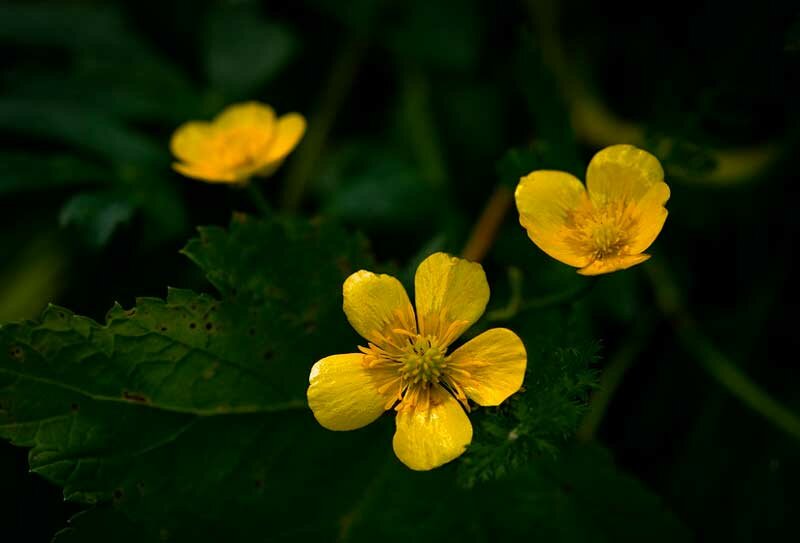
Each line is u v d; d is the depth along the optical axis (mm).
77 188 308
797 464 272
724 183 295
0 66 339
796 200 292
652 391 289
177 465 242
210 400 245
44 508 277
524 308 250
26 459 280
